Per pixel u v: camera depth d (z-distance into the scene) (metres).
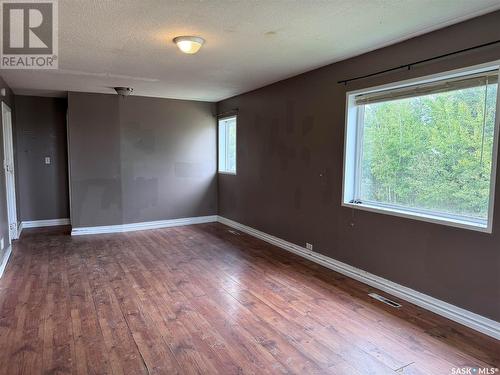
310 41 3.05
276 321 2.79
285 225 4.80
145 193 6.12
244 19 2.55
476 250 2.61
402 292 3.19
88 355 2.31
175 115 6.26
